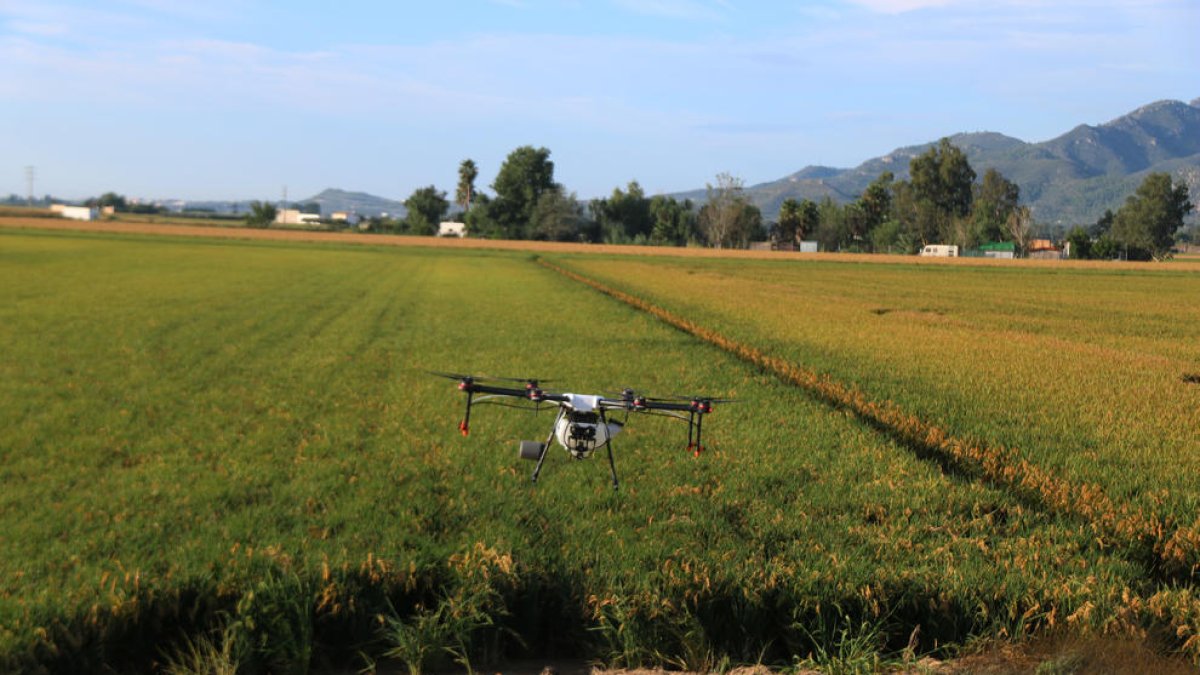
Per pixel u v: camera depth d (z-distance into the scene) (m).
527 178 181.75
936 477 12.41
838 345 28.73
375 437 14.16
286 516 9.76
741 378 21.47
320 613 6.70
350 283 51.34
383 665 6.74
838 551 8.80
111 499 10.37
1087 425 16.47
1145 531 10.04
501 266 79.56
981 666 6.67
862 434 15.18
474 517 9.91
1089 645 6.66
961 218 178.38
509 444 13.77
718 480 12.02
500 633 7.00
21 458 12.34
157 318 30.16
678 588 7.20
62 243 89.06
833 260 114.94
